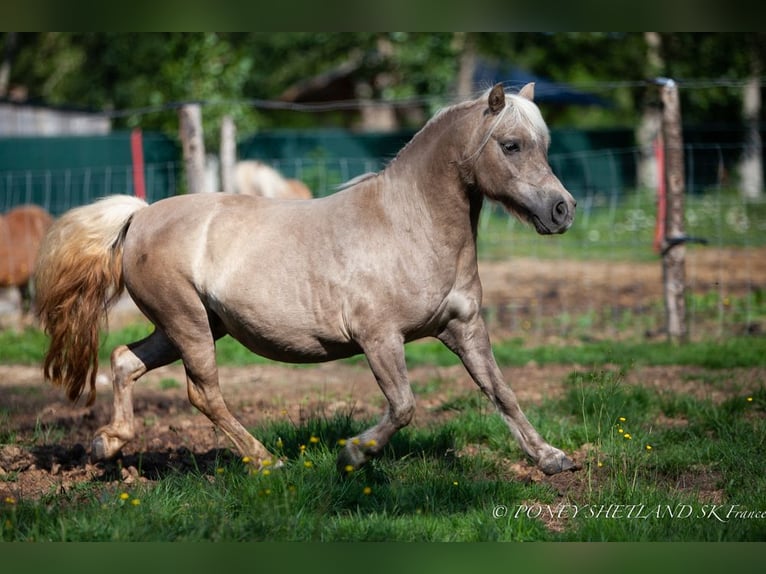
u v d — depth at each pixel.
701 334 13.84
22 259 14.66
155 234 7.21
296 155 27.28
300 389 11.11
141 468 7.71
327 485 6.67
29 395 10.90
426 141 6.85
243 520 6.09
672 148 12.98
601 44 33.53
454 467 7.55
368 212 6.82
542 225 6.51
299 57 38.41
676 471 7.59
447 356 12.91
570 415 9.10
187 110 13.34
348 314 6.72
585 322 15.11
